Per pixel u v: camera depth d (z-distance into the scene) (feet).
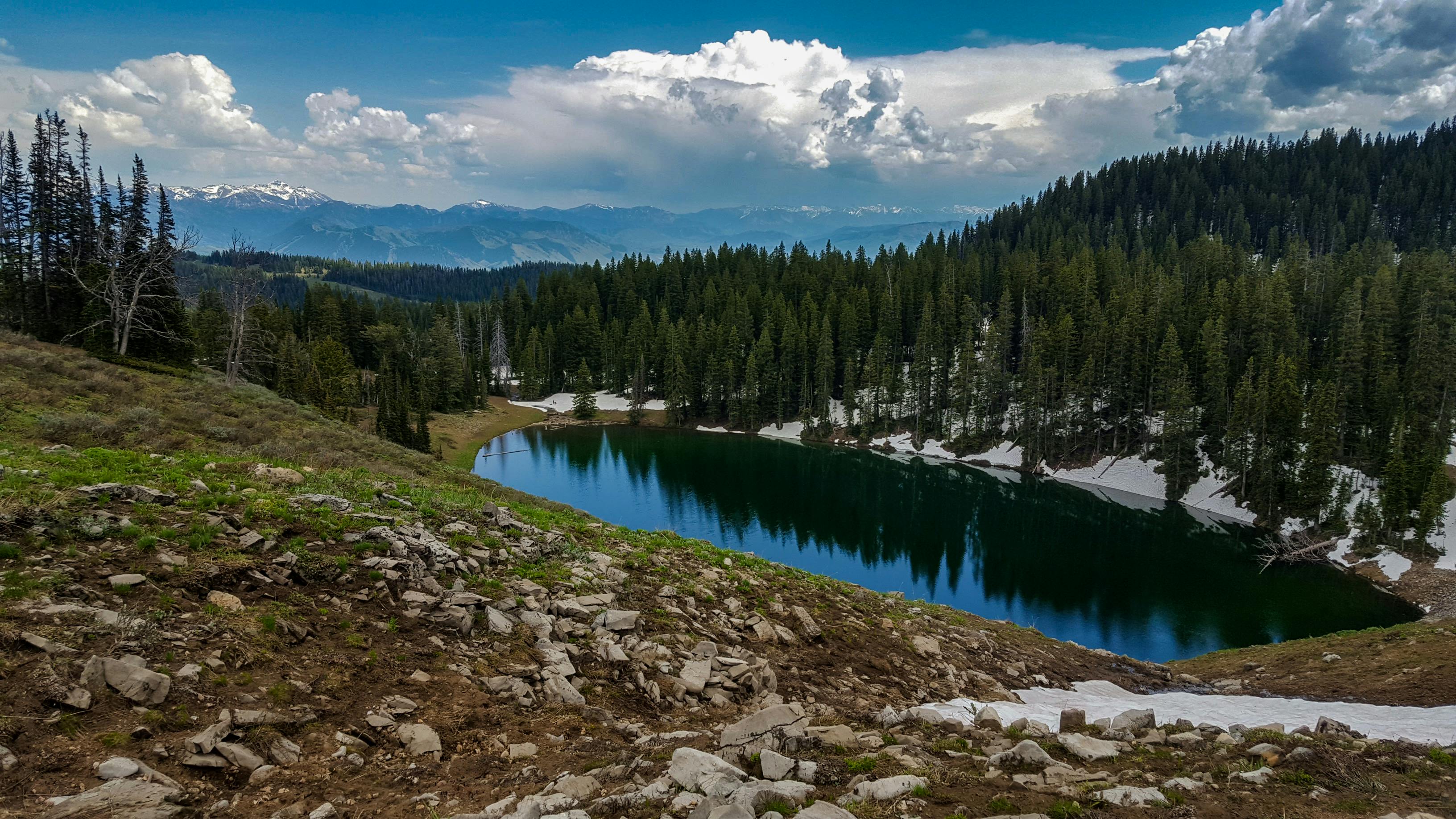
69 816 18.07
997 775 27.17
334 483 58.75
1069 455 314.55
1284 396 236.22
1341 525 204.95
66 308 186.60
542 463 310.04
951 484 289.53
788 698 41.50
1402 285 290.15
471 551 49.62
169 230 196.03
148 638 27.09
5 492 36.63
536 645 39.40
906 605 76.38
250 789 22.24
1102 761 31.35
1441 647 66.64
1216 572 185.26
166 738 22.91
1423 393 227.61
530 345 478.18
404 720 28.91
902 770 27.25
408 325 498.69
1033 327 381.40
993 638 70.28
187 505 42.50
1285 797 25.89
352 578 39.27
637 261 595.06
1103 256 426.10
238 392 143.54
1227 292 330.54
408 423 243.40
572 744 29.94
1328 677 66.85
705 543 80.12
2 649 24.03
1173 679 71.56
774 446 369.30
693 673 40.81
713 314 487.61
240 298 188.65
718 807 21.43
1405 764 30.22
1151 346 308.81
